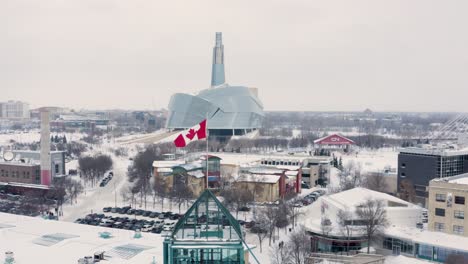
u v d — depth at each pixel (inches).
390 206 6697.8
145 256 4224.9
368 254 5595.5
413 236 5890.8
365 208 6077.8
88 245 4554.6
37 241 4667.8
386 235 5989.2
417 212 6530.5
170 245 2741.1
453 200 6107.3
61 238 4756.4
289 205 7805.1
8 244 4564.5
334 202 6688.0
